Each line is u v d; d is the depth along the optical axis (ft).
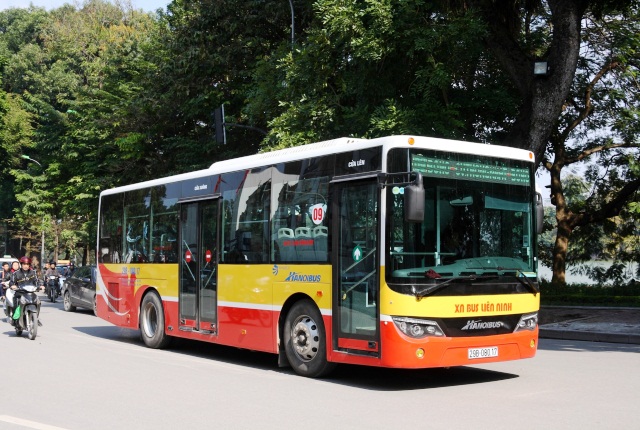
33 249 207.21
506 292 33.01
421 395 30.45
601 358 42.88
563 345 51.49
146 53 111.04
